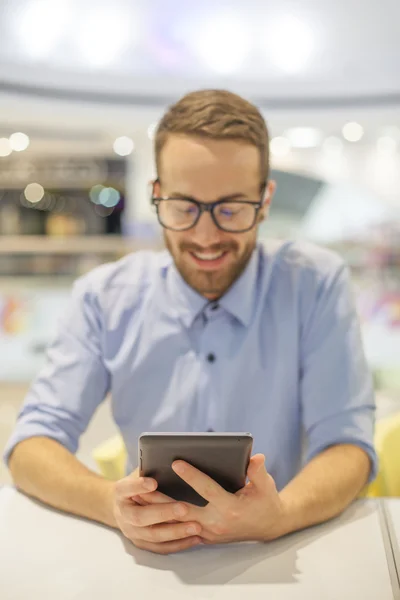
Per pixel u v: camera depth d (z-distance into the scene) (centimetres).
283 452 135
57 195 431
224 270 122
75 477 113
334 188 417
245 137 113
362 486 117
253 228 119
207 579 91
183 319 134
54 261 439
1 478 288
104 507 107
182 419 133
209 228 115
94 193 428
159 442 87
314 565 95
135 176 424
